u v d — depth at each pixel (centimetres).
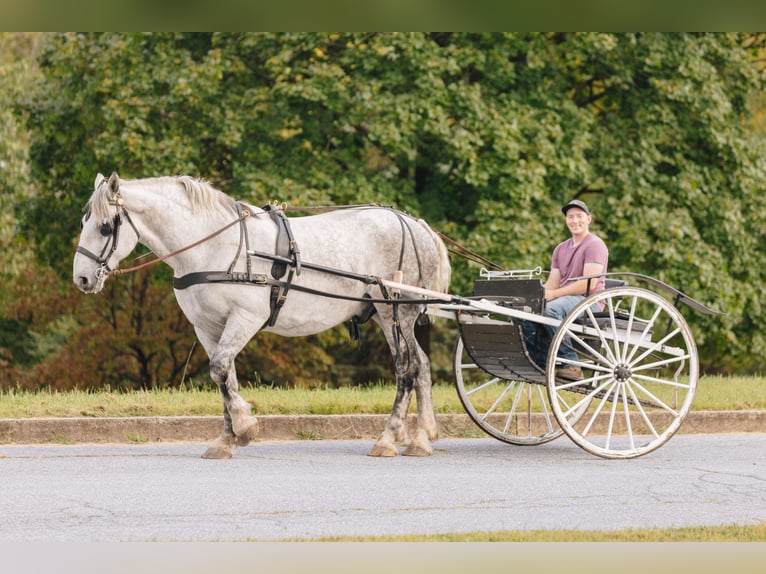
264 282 888
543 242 1781
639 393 1204
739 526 628
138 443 986
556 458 913
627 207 1864
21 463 855
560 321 930
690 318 1953
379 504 691
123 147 1823
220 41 1892
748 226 2002
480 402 1115
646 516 659
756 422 1123
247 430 882
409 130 1761
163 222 876
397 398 941
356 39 1808
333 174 1844
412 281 967
